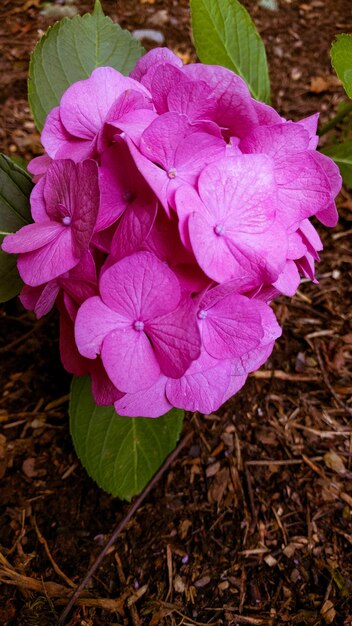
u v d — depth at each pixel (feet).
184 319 0.66
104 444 1.05
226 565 1.17
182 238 0.63
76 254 0.68
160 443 1.07
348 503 1.28
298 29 2.35
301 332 1.54
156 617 1.10
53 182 0.72
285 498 1.27
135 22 2.26
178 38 2.21
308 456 1.33
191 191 0.66
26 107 1.94
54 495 1.21
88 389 1.06
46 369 1.38
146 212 0.66
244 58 1.19
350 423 1.40
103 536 1.17
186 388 0.76
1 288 0.94
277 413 1.39
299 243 0.77
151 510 1.22
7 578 1.11
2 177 0.92
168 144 0.66
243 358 0.80
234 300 0.71
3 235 0.94
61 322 0.84
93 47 1.05
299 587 1.16
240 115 0.71
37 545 1.15
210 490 1.26
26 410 1.32
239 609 1.13
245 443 1.34
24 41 2.16
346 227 1.79
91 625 1.08
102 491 1.22
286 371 1.47
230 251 0.70
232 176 0.68
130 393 0.74
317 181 0.74
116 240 0.68
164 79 0.69
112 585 1.13
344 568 1.19
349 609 1.13
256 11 2.41
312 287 1.65
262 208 0.70
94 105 0.76
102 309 0.69
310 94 2.11
